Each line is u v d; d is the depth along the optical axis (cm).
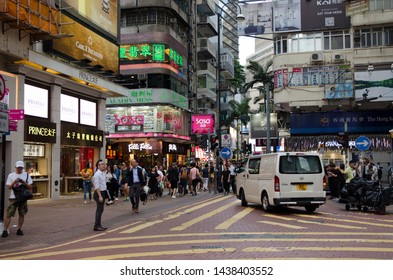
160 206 1772
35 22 1647
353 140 3241
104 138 2566
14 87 1723
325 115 3300
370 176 2005
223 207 1653
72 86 2225
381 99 2959
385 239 898
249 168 1642
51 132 1995
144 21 3884
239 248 802
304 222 1191
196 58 4919
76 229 1138
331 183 1980
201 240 901
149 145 3878
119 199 2117
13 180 1031
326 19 3131
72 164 2325
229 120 6084
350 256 721
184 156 4644
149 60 3816
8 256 801
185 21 4328
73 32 2088
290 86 3167
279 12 3209
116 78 2652
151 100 3784
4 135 1134
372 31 3069
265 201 1468
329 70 3111
